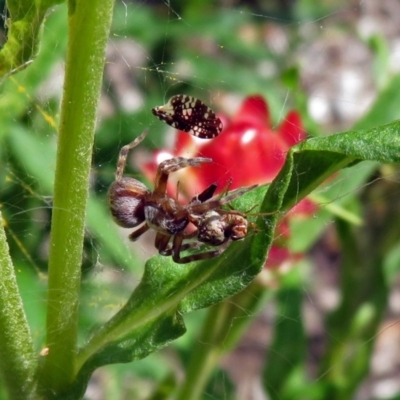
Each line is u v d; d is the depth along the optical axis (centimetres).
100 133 10
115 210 5
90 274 9
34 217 10
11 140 9
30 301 8
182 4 12
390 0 20
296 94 9
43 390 5
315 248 16
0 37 7
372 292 9
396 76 8
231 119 7
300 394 9
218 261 5
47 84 9
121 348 5
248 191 5
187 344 9
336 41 18
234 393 9
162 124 10
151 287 5
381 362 15
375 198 9
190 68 12
